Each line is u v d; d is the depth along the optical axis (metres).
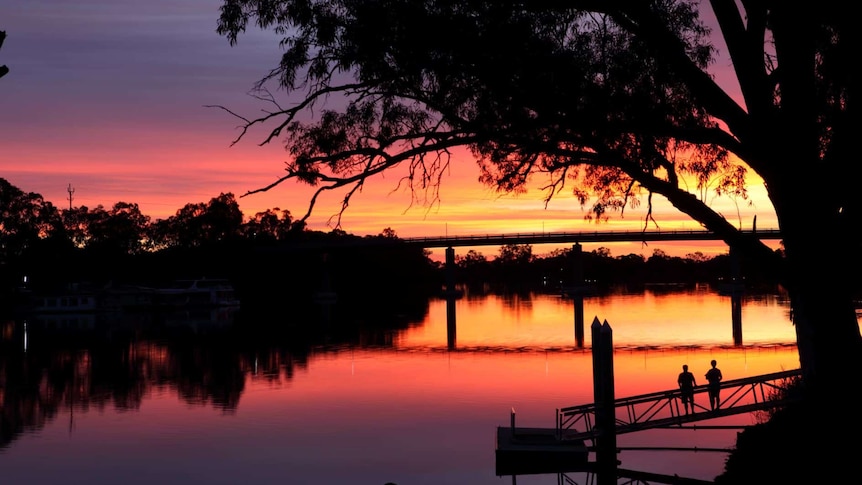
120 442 33.94
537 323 104.06
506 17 14.77
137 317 117.88
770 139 13.63
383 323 104.44
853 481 13.70
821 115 15.47
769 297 176.75
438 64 14.80
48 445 33.53
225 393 47.03
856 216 13.72
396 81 15.46
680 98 16.73
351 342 78.12
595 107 14.98
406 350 70.25
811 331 14.02
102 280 151.38
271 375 54.53
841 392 13.73
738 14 13.80
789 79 13.63
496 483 25.81
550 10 15.34
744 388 41.56
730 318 107.75
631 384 46.75
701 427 29.58
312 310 136.00
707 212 14.45
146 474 28.62
